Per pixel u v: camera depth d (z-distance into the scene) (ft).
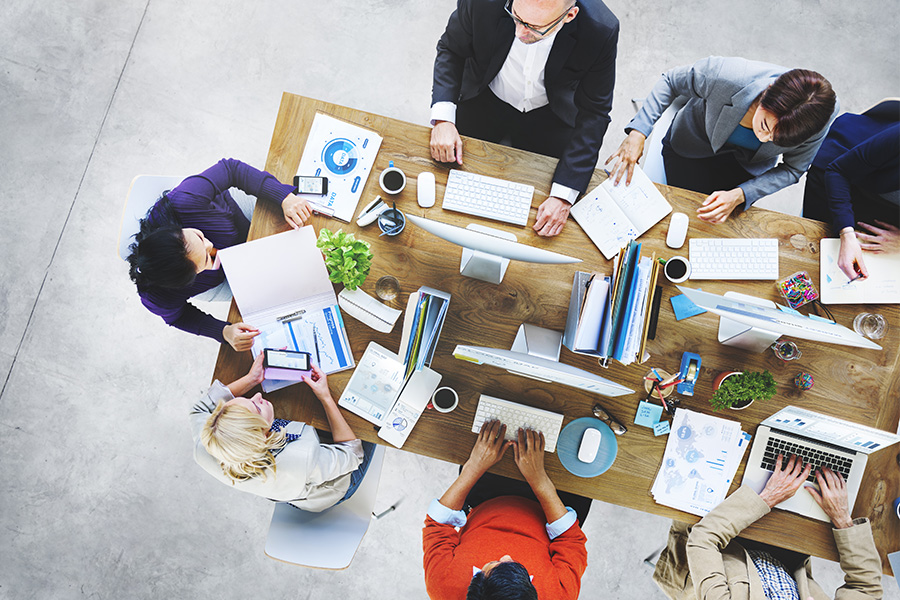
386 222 6.33
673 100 7.13
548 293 6.44
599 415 6.27
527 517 6.20
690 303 6.40
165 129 9.24
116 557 8.96
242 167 6.40
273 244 6.24
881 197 6.77
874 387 6.41
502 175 6.45
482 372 6.33
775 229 6.51
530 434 6.12
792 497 6.23
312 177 6.31
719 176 7.45
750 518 6.07
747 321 5.32
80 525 8.98
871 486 6.22
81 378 9.08
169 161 9.23
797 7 9.47
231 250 6.19
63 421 9.05
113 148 9.23
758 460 6.26
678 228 6.33
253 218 6.36
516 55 6.32
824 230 6.53
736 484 6.28
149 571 8.96
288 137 6.40
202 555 8.97
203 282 6.82
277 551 6.37
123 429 9.05
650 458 6.29
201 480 9.02
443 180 6.45
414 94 9.34
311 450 5.92
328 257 5.87
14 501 8.99
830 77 9.41
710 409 6.34
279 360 6.09
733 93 6.27
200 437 5.78
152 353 9.11
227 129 9.25
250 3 9.36
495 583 4.93
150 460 9.04
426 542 5.98
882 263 6.41
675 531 7.06
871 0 9.50
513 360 5.29
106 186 9.23
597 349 5.70
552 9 5.14
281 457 5.86
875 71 9.43
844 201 6.50
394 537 8.96
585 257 6.43
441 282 6.39
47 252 9.20
